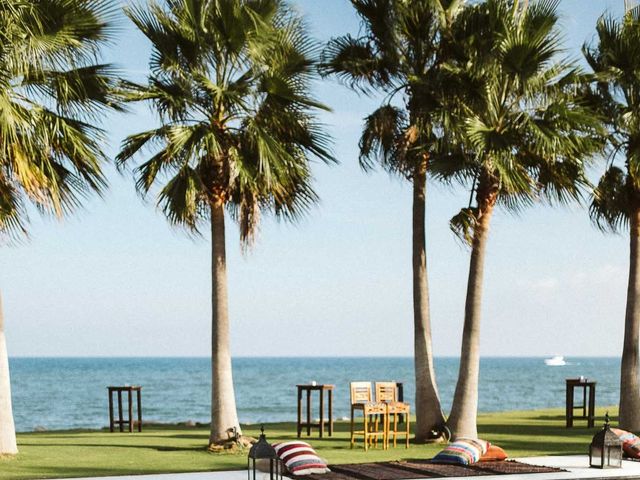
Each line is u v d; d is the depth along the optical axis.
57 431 21.17
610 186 20.20
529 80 16.56
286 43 16.06
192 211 15.48
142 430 20.97
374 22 17.55
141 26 15.61
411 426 21.58
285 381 105.25
